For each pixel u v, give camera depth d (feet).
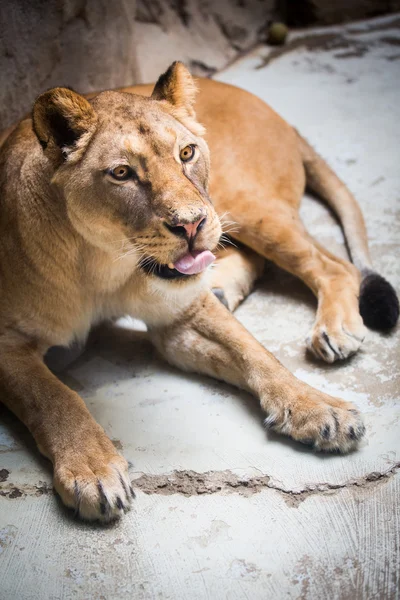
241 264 15.88
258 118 16.81
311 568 10.02
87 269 12.85
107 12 20.72
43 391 12.23
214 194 15.78
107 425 12.60
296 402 12.04
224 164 15.88
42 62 19.11
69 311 13.26
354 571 9.94
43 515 11.07
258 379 12.57
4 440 12.53
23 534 10.77
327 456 11.69
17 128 14.55
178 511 10.99
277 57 27.86
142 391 13.37
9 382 12.44
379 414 12.43
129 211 11.47
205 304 13.53
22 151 13.43
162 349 13.97
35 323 13.15
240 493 11.22
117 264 12.68
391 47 27.86
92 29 20.30
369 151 20.72
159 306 13.46
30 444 12.41
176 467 11.68
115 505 10.74
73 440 11.47
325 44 28.71
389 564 10.01
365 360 13.71
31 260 12.77
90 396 13.34
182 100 12.59
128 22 21.97
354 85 24.93
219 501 11.11
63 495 10.94
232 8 28.55
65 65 19.80
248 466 11.62
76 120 11.53
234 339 13.07
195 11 27.07
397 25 29.91
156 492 11.32
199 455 11.87
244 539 10.48
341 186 17.99
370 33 29.35
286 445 11.96
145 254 11.73
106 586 9.96
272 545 10.36
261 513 10.87
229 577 9.96
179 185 11.29
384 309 14.32
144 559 10.29
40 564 10.32
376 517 10.69
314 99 24.09
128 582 9.99
